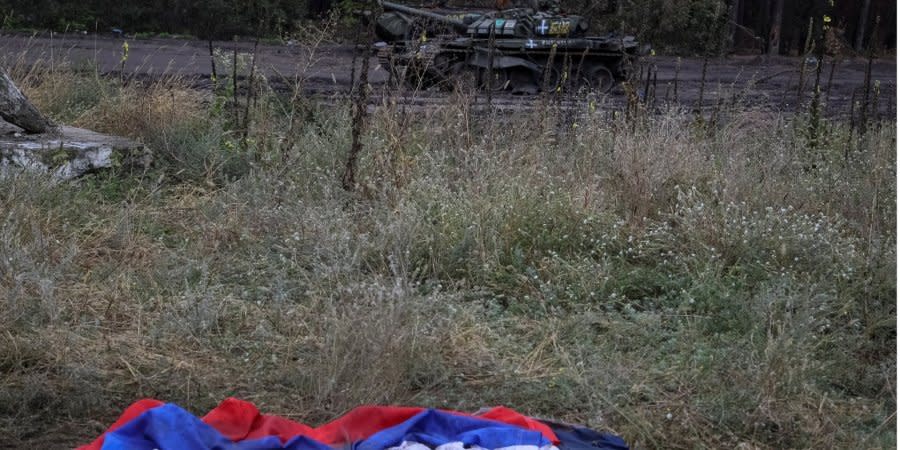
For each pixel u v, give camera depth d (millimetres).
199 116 9812
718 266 6148
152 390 4629
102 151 7980
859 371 5000
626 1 25109
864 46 35344
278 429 3756
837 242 6559
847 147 9000
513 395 4617
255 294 5777
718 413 4461
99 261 6242
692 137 8758
